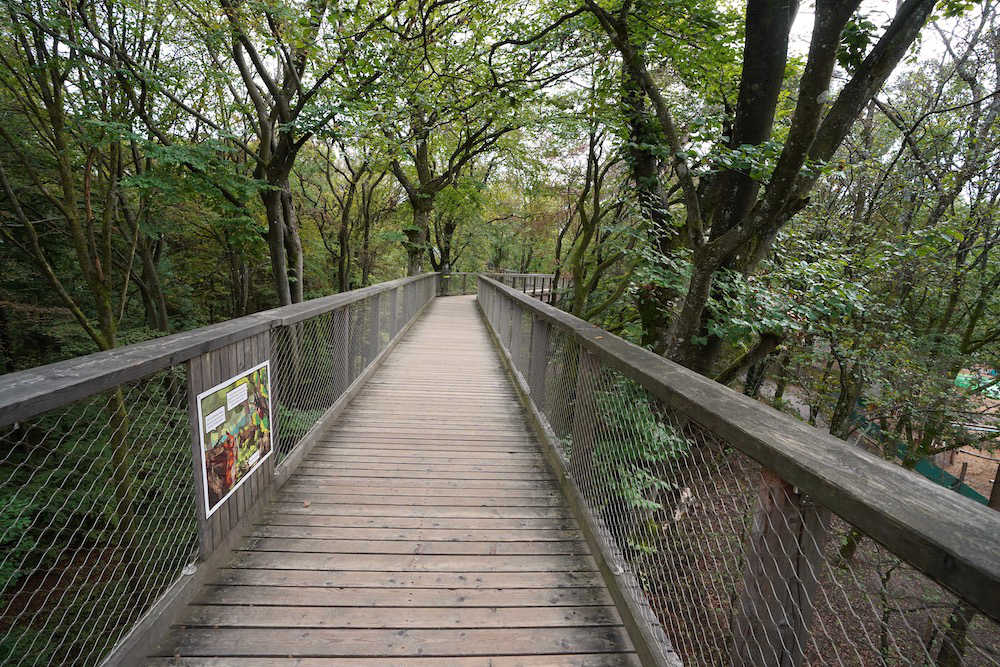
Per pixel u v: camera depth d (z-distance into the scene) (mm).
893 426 7457
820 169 3496
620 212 11148
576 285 11305
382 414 4707
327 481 3260
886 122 8055
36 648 2922
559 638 1973
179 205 9367
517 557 2508
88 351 8750
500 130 12867
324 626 1966
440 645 1904
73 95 6809
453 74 7254
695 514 1622
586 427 2867
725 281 4734
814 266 4516
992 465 13109
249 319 2746
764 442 1199
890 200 6695
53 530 3932
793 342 6539
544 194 16219
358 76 7320
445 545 2580
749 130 4680
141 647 1718
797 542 1156
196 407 2014
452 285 24906
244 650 1828
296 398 3410
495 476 3457
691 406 1553
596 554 2482
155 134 7305
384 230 18359
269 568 2314
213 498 2213
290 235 9719
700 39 5797
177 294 13852
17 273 9172
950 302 8234
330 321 4262
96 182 8578
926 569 793
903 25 3246
